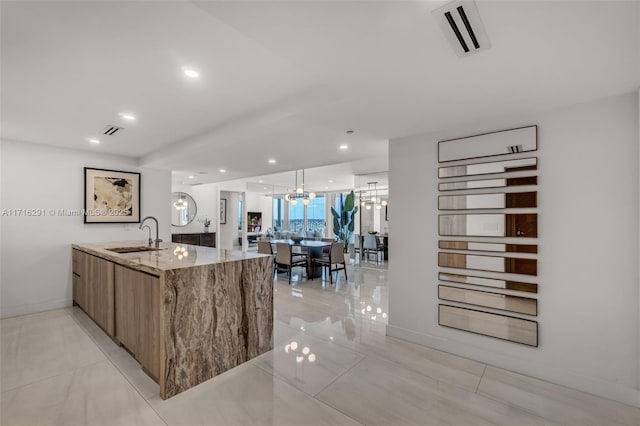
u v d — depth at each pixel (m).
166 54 1.80
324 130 2.88
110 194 4.48
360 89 2.00
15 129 3.27
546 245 2.36
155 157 4.37
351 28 1.33
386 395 2.15
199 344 2.30
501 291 2.57
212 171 5.42
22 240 3.76
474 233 2.71
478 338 2.68
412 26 1.32
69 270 4.11
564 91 2.03
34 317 3.67
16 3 1.32
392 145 3.22
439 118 2.56
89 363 2.56
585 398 2.12
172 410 1.96
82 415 1.90
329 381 2.32
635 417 1.92
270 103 2.58
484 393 2.18
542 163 2.38
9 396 2.09
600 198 2.16
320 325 3.53
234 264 2.57
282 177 8.12
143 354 2.39
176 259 2.64
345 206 8.61
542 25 1.31
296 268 7.47
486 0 1.15
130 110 2.72
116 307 2.85
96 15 1.43
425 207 3.01
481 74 1.79
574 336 2.25
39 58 1.83
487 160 2.65
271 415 1.92
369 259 8.59
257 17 1.25
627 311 2.06
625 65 1.67
